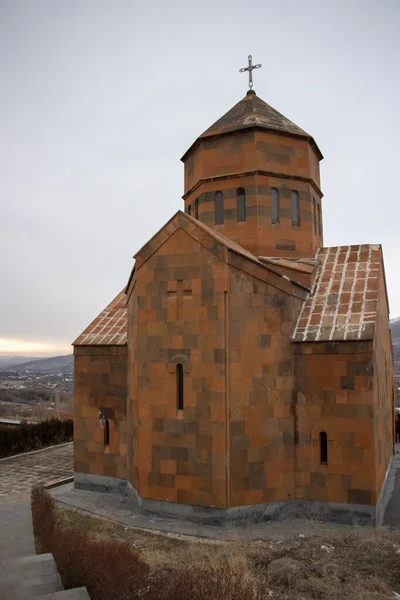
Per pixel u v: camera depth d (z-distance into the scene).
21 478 17.67
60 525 12.16
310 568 8.67
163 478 12.44
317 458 12.53
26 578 8.19
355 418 12.26
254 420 12.23
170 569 8.87
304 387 12.82
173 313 12.66
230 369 12.05
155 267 12.99
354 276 14.73
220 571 8.05
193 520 12.02
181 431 12.30
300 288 13.89
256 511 12.05
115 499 14.52
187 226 12.70
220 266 12.21
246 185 16.05
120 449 15.22
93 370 15.93
